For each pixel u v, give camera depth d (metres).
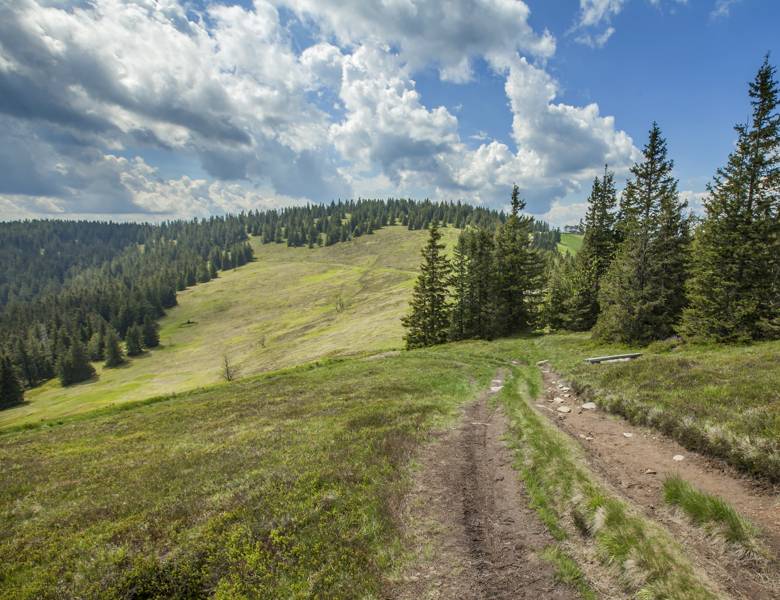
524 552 8.26
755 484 9.42
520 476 11.61
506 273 57.22
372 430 16.20
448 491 10.98
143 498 12.25
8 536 10.91
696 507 8.37
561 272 64.19
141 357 143.00
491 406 20.61
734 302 28.02
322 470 12.18
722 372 16.66
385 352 52.59
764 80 28.28
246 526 9.34
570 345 40.22
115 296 193.62
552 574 7.55
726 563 7.07
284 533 9.02
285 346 105.88
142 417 25.84
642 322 36.19
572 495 9.73
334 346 85.31
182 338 159.00
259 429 19.03
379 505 10.05
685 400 14.30
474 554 8.27
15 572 9.04
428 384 26.95
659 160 38.75
